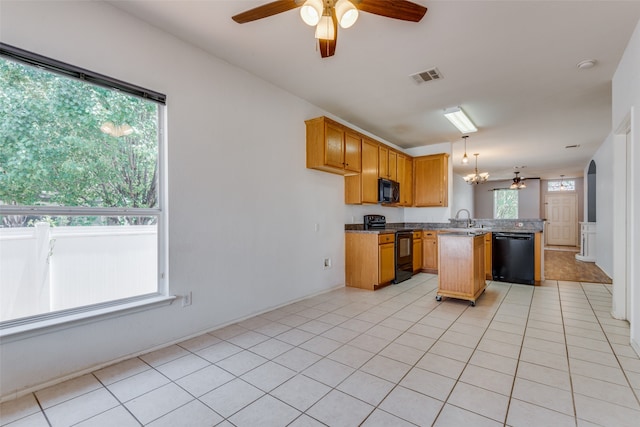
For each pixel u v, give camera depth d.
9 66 1.84
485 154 7.27
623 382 1.95
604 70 3.11
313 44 2.68
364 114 4.46
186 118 2.64
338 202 4.56
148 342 2.39
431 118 4.63
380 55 2.85
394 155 5.51
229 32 2.52
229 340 2.62
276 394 1.84
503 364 2.20
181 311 2.61
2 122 1.82
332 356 2.33
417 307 3.56
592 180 7.61
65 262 2.08
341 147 4.09
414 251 5.54
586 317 3.21
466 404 1.74
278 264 3.54
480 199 12.41
